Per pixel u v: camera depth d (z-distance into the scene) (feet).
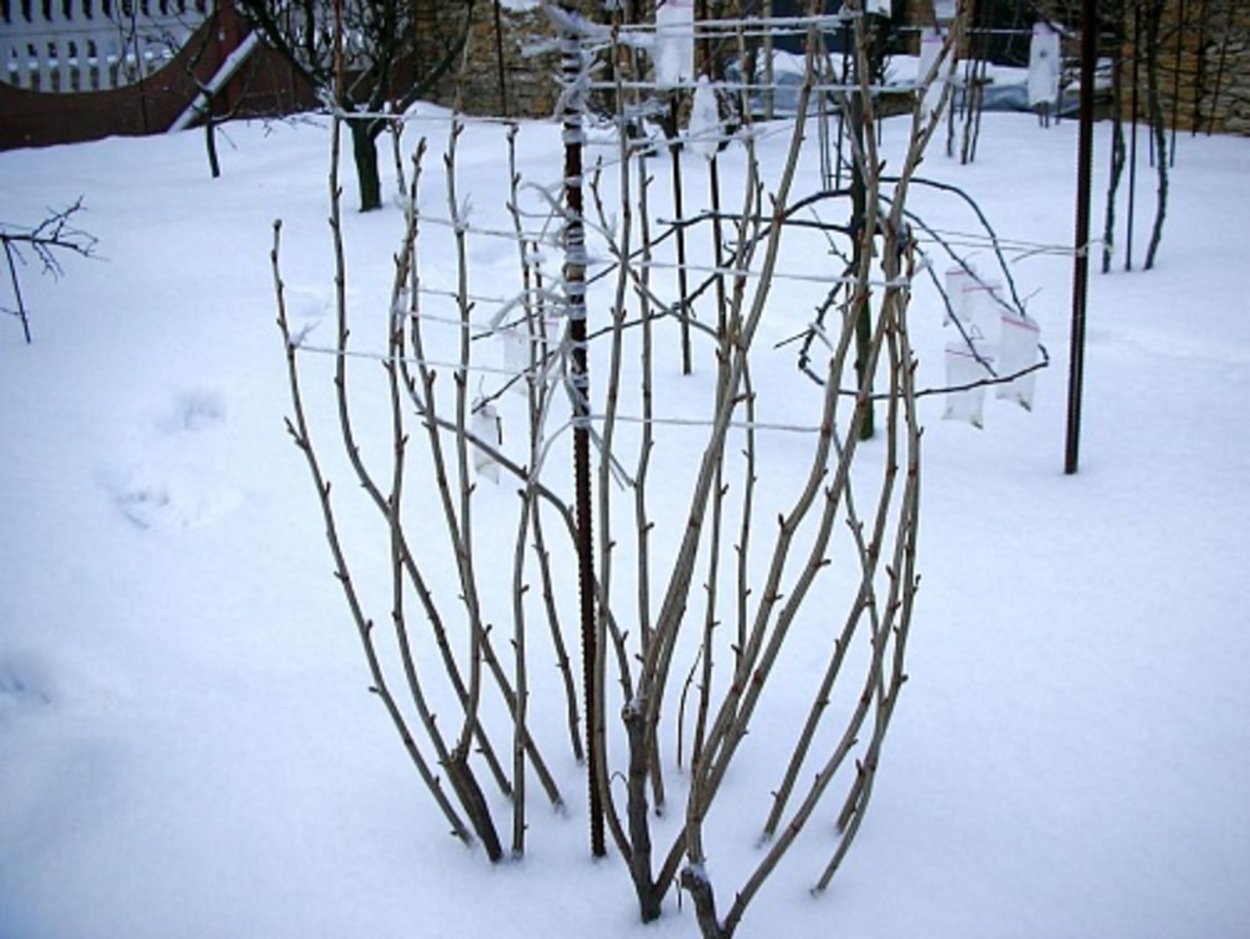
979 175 21.54
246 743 8.40
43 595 10.15
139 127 31.22
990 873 6.92
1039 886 6.82
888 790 7.58
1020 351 8.26
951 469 11.60
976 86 22.16
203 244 19.52
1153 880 6.82
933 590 9.65
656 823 7.42
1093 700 8.31
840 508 10.89
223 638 9.61
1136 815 7.30
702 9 9.39
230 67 30.78
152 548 10.92
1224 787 7.48
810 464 11.76
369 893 7.07
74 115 30.25
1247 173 21.25
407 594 10.08
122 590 10.27
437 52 31.24
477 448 7.42
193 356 14.57
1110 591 9.51
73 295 17.21
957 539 10.34
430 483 11.81
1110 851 7.04
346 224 20.63
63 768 8.11
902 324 5.94
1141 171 21.59
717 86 6.30
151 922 6.97
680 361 14.42
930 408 13.05
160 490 11.86
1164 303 15.19
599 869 7.13
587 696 6.83
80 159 27.68
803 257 17.75
